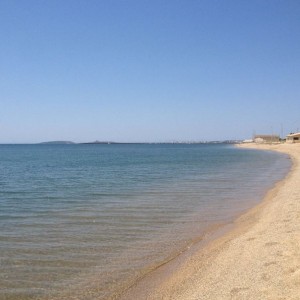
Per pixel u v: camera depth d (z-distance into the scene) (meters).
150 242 12.52
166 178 34.91
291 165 50.69
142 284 9.01
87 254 11.20
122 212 17.73
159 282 9.09
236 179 33.25
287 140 152.00
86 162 66.12
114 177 36.56
